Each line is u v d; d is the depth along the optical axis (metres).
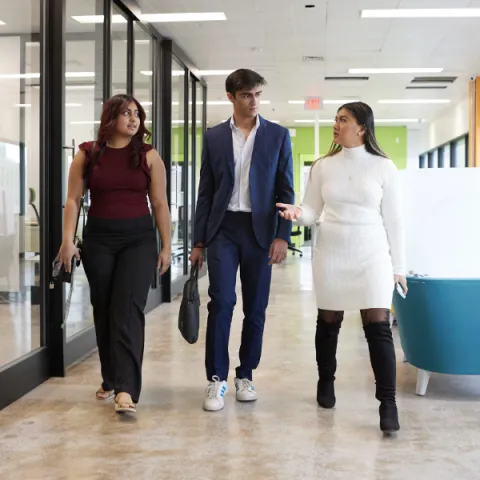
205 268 9.59
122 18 5.80
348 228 2.86
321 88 11.56
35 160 3.66
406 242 3.94
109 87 5.15
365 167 2.86
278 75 10.22
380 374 2.79
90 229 3.09
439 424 2.91
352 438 2.72
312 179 3.08
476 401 3.28
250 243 3.14
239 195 3.14
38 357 3.59
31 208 3.62
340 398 3.32
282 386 3.56
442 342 3.27
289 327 5.43
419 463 2.45
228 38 7.74
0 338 3.19
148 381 3.67
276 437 2.73
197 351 4.47
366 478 2.31
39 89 3.71
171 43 7.36
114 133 3.08
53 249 3.78
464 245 3.89
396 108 14.30
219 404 3.12
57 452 2.56
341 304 2.88
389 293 2.81
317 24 7.25
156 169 3.13
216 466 2.42
